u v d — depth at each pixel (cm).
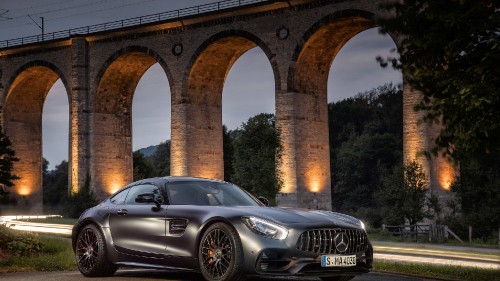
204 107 5659
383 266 1508
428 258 2352
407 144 4416
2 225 1664
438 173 4309
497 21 1152
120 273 1316
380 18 1310
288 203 4900
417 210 4138
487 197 4231
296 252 1017
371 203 8356
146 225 1173
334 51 5100
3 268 1377
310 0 4862
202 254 1078
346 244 1052
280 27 5031
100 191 6162
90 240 1251
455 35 1230
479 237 4112
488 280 1318
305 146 5009
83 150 6109
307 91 5066
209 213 1088
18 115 6969
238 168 4691
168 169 8744
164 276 1257
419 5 1267
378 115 9500
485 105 1198
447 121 1268
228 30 5303
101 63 6062
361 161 8575
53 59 6372
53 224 4422
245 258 1023
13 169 6956
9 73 6706
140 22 5800
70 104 6206
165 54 5659
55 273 1333
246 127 4766
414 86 1311
